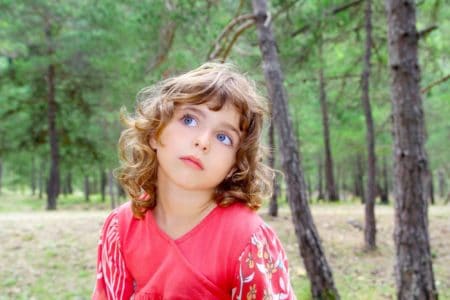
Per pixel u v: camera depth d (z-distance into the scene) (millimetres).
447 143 22469
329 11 7090
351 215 13539
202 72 1054
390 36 4129
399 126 4094
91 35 10047
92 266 7566
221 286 971
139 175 1039
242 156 1022
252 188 1040
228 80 1021
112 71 10492
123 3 7430
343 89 10359
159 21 6508
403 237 4094
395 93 4105
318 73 9695
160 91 1056
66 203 24500
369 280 7730
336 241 10539
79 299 6297
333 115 11234
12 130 17109
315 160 32250
